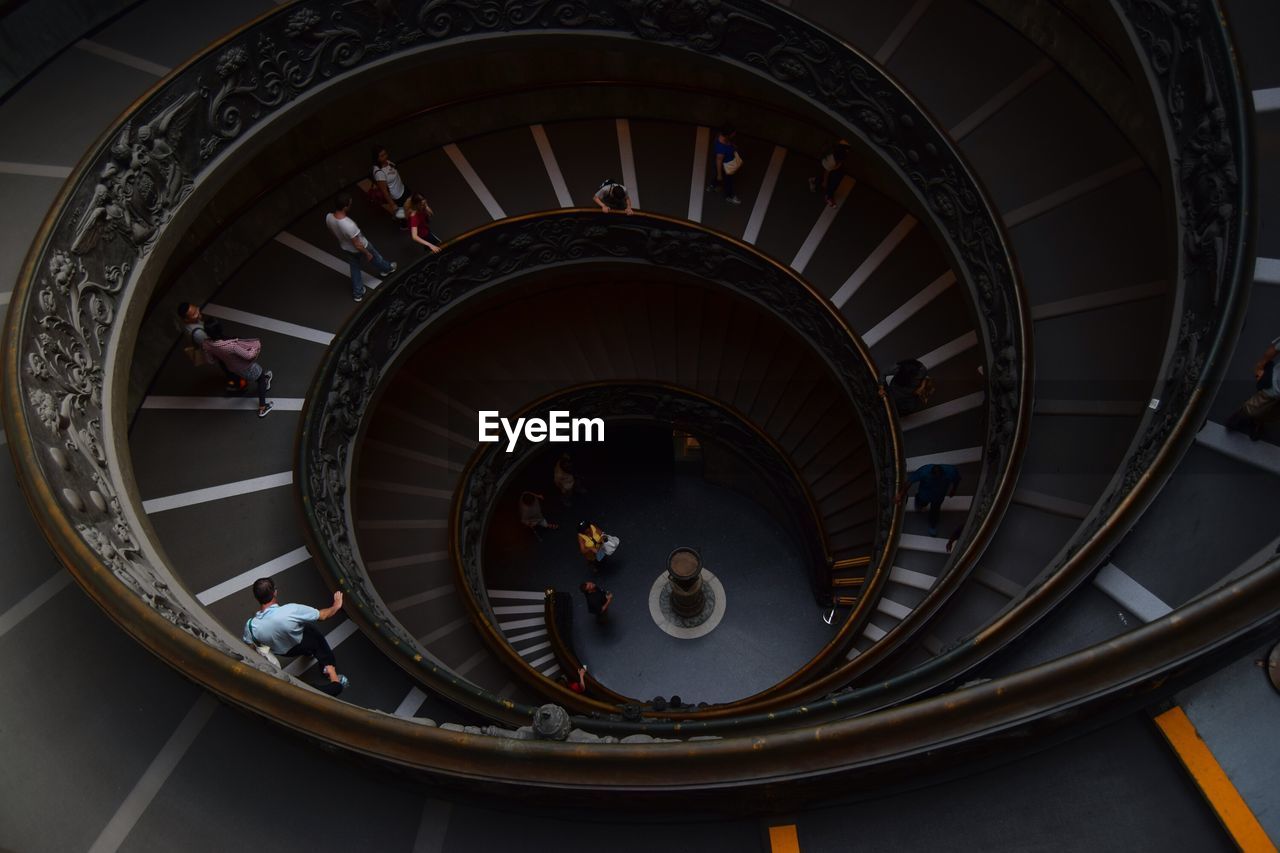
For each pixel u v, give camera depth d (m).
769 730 6.46
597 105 16.56
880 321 14.41
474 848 4.72
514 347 17.88
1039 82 12.12
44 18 11.27
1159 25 8.34
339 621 10.93
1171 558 5.85
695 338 18.17
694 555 17.56
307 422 11.98
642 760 4.13
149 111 10.17
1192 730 3.87
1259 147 7.66
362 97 14.89
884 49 12.73
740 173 16.22
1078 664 3.56
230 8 12.04
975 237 11.31
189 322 11.73
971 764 4.12
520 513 20.47
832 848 4.18
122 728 5.45
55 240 8.73
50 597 6.21
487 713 9.31
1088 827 3.92
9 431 6.83
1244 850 3.70
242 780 5.16
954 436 13.08
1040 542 9.18
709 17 13.04
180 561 11.63
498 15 13.41
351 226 12.98
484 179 16.09
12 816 5.23
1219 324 6.46
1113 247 10.69
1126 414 9.61
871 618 12.48
